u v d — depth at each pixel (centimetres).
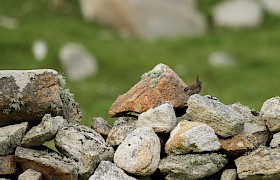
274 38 11344
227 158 2898
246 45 10962
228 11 12600
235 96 8662
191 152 2845
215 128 2884
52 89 2900
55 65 9550
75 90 8756
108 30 12044
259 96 8731
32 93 2867
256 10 12531
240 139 2875
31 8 12219
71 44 10175
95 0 12288
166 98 3023
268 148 2862
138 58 9944
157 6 12381
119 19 12219
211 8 13000
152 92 3031
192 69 9531
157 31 12181
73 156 2834
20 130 2852
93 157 2816
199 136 2825
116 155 2847
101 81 9231
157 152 2848
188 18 12412
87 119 7806
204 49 10538
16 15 11931
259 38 11362
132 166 2808
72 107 3066
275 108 2962
